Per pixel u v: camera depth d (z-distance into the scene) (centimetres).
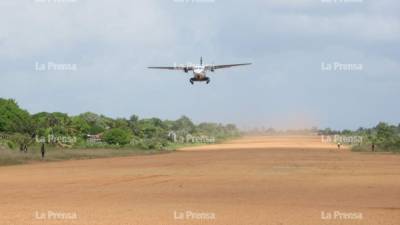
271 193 3014
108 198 2817
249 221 2117
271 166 5153
